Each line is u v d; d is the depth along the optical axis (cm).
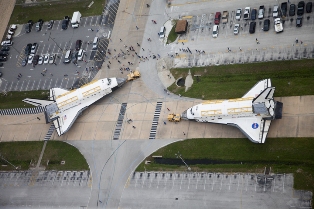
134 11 15788
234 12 14262
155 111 13450
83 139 13775
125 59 14825
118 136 13438
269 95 11444
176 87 13662
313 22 12988
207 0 14912
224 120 12231
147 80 14125
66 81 15138
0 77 16112
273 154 11631
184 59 14050
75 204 12719
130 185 12494
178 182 12106
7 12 17700
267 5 13900
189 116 12650
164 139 12888
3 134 14825
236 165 11825
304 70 12438
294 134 11662
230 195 11450
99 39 15638
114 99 14125
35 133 14500
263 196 11144
